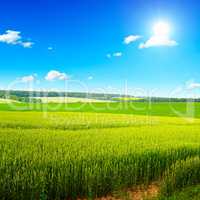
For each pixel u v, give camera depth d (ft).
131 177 29.19
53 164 27.17
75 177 26.03
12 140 39.83
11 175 24.41
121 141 42.52
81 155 30.35
